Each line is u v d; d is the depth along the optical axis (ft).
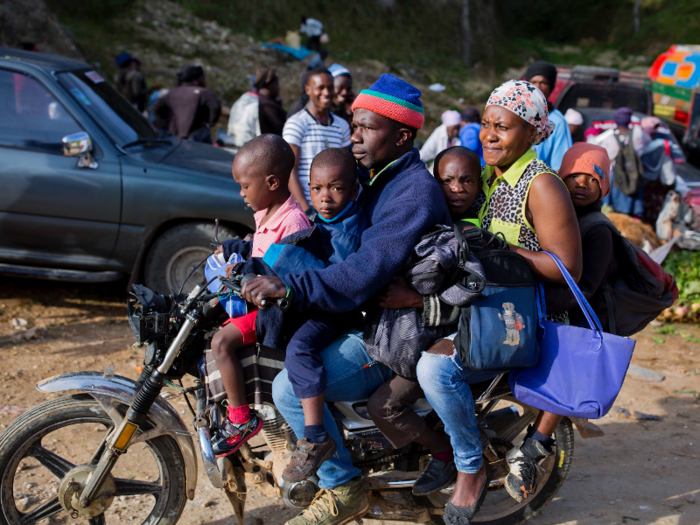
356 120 8.49
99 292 19.43
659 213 27.12
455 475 8.89
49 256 16.98
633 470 12.29
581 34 104.78
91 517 8.98
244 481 9.13
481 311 7.86
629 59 94.79
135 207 16.62
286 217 8.51
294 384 7.91
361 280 7.52
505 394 9.05
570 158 9.14
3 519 8.85
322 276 7.54
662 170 26.58
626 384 16.05
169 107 26.66
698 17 96.12
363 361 8.33
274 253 7.90
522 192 8.34
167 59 51.42
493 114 8.34
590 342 8.22
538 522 10.62
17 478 10.93
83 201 16.48
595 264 8.76
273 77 23.11
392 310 8.08
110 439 8.59
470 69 79.36
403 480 9.18
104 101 18.34
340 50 68.13
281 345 8.15
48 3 50.78
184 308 8.05
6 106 16.71
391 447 9.09
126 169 16.65
